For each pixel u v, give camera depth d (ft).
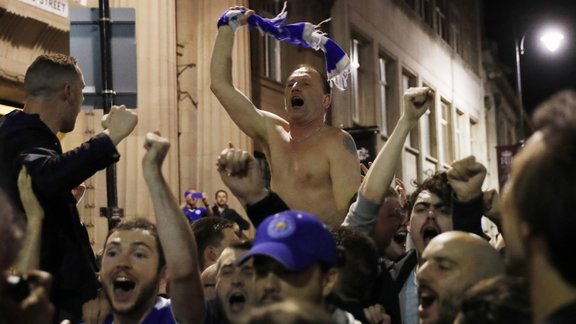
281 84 56.13
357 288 11.40
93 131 36.81
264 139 15.57
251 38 52.65
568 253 5.00
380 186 12.42
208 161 44.34
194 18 45.39
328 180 15.19
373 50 75.10
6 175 12.15
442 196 13.42
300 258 8.84
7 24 29.81
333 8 66.59
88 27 24.66
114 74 24.62
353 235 11.61
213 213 37.91
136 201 38.45
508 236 5.52
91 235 35.96
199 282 10.96
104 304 14.23
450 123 102.78
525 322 6.68
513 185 5.32
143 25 41.32
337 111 66.59
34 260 11.35
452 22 107.24
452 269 9.26
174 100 42.45
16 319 7.75
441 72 99.04
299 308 5.99
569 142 5.09
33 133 12.37
